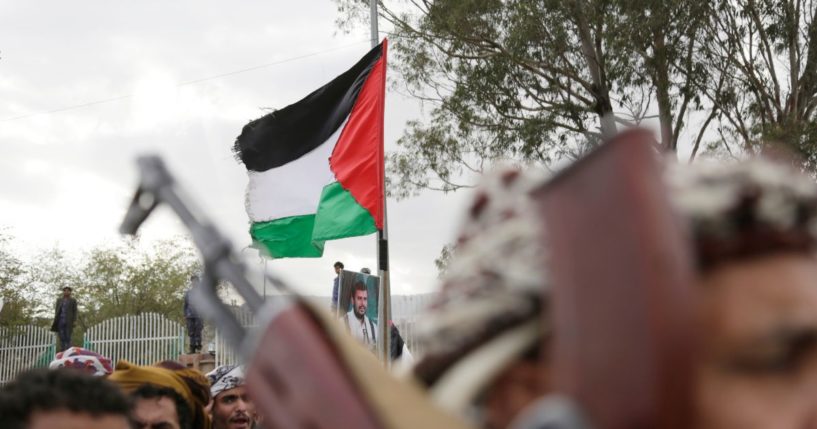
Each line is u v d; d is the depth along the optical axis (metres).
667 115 18.36
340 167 9.73
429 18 19.52
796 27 18.25
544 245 0.48
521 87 19.41
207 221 0.78
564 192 0.45
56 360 4.91
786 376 0.53
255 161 9.70
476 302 0.63
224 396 4.87
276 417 0.60
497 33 19.12
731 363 0.54
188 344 20.78
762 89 18.72
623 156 0.42
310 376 0.58
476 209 0.66
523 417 0.59
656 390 0.40
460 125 19.77
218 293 0.73
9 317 32.16
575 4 18.22
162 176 0.81
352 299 9.80
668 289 0.40
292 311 0.61
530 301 0.61
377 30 14.87
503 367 0.62
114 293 40.47
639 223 0.41
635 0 17.78
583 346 0.43
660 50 18.28
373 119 9.81
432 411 0.59
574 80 19.22
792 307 0.54
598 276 0.43
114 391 2.46
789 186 0.57
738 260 0.55
